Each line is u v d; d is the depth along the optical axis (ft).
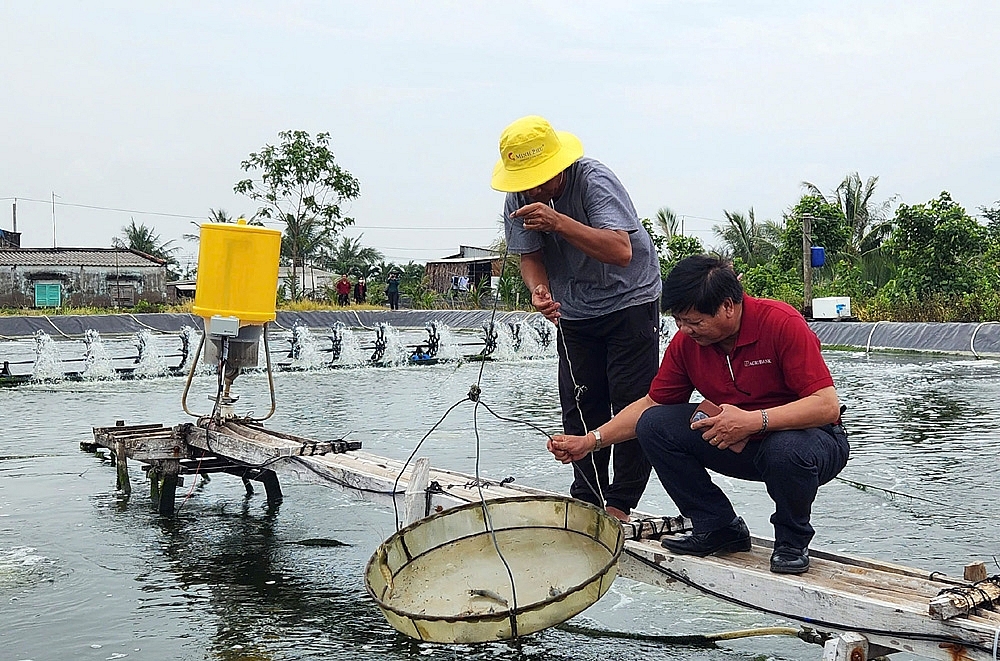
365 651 10.20
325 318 90.38
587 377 11.72
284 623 11.07
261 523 15.72
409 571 9.32
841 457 8.84
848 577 8.56
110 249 132.57
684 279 8.80
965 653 7.13
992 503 16.31
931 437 23.27
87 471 20.11
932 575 8.43
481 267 142.51
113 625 10.99
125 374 41.01
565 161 10.39
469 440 23.88
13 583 12.53
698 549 9.48
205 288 16.74
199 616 11.29
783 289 77.77
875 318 62.54
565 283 11.48
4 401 32.42
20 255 127.03
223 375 17.37
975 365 43.19
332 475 13.74
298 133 117.39
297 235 117.91
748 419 8.43
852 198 100.73
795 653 10.02
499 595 8.87
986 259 67.72
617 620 11.12
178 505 17.06
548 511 9.98
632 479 11.05
